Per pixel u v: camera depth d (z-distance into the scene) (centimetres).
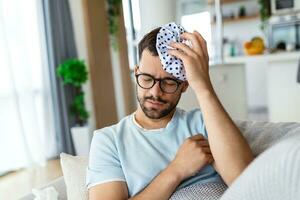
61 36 402
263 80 555
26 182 330
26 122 372
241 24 602
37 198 105
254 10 596
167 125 99
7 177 348
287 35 559
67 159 113
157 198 85
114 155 94
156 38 91
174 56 89
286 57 434
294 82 394
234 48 588
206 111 86
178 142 98
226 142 83
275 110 414
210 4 592
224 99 304
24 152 364
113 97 462
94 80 427
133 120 100
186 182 94
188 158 88
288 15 557
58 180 125
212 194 88
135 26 535
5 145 359
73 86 412
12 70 354
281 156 48
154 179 88
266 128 114
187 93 180
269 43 573
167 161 94
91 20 424
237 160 82
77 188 106
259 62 552
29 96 372
